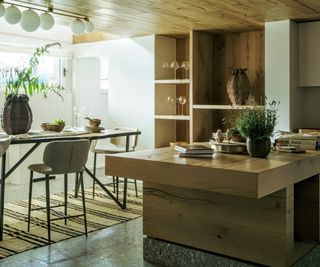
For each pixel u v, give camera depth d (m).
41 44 6.55
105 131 4.79
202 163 2.56
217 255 2.80
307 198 3.02
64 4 4.06
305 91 5.30
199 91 5.82
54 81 6.91
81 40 6.91
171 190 3.00
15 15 3.71
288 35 4.84
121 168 2.85
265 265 2.61
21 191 5.55
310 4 4.06
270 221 2.57
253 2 3.97
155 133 6.06
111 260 3.12
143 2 3.98
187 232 2.94
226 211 2.75
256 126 2.78
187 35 6.07
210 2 3.97
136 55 6.20
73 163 3.62
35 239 3.57
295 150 3.04
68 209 4.55
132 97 6.29
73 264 3.03
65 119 6.99
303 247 2.93
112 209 4.58
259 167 2.40
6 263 3.04
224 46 5.98
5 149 3.36
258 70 5.70
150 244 3.10
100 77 7.54
